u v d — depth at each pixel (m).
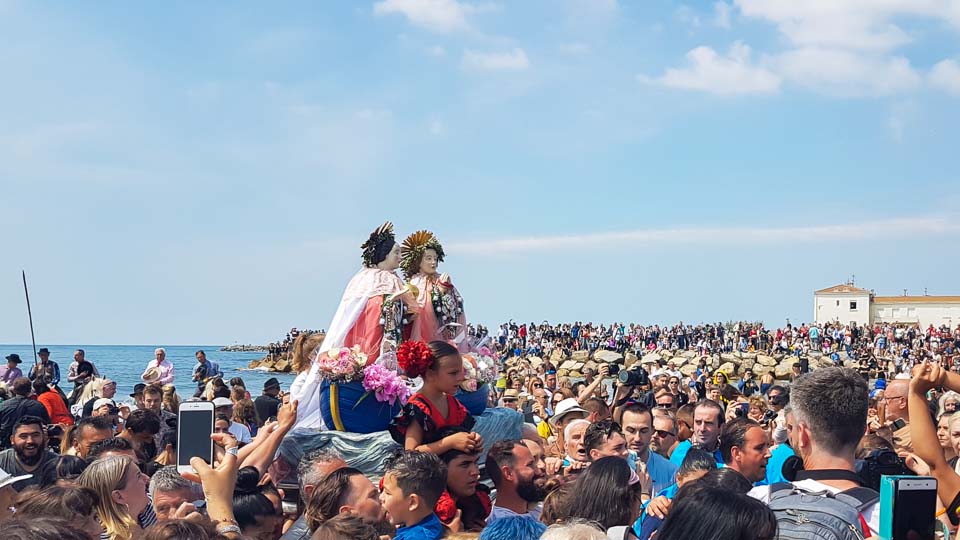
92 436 7.75
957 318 87.81
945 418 6.97
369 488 4.79
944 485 4.10
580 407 8.73
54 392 13.20
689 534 3.33
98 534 4.40
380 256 7.79
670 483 7.14
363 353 7.01
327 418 7.05
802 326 68.62
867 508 3.79
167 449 7.86
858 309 89.56
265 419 12.06
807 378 4.11
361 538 3.88
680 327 68.56
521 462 5.40
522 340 66.56
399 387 6.92
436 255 7.97
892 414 8.71
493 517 5.07
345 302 7.48
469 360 7.46
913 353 55.44
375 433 6.89
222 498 4.84
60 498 4.32
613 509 4.63
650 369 34.47
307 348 7.67
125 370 66.06
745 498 3.39
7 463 7.11
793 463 4.27
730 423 6.23
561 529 3.64
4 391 14.59
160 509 5.27
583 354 62.09
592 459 6.25
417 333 7.64
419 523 4.95
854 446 4.02
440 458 5.47
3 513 5.13
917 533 3.60
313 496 4.80
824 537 3.55
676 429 8.77
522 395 15.65
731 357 58.62
